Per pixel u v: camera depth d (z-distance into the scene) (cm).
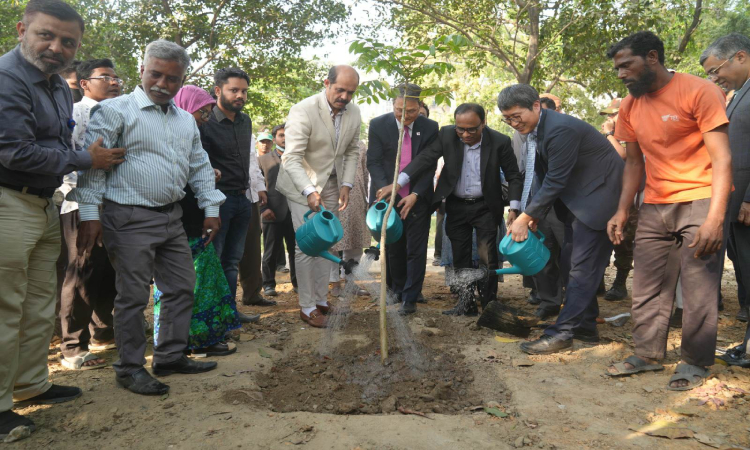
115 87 395
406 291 495
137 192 318
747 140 361
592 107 2158
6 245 262
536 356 382
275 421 279
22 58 267
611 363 366
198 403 302
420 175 480
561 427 273
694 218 318
